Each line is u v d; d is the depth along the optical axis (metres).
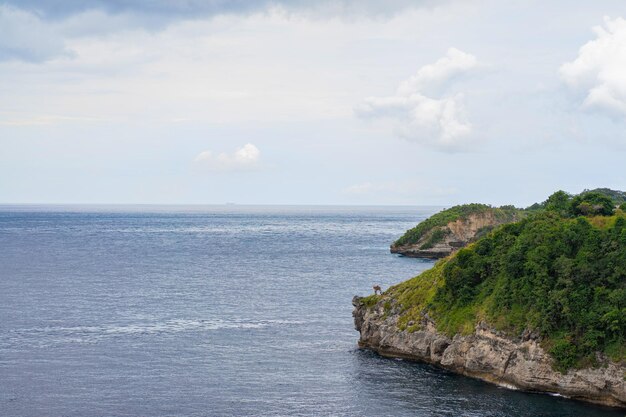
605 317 72.69
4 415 67.50
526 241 84.00
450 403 71.19
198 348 93.69
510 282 82.19
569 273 77.56
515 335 77.44
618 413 68.44
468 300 85.94
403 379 79.56
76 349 92.62
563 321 75.69
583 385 71.94
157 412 68.75
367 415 67.94
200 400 72.31
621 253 77.62
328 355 90.12
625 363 70.31
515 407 69.81
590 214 95.81
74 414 68.00
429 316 87.69
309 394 74.19
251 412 68.81
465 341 81.75
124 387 76.44
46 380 78.75
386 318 92.50
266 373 81.94
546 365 74.31
